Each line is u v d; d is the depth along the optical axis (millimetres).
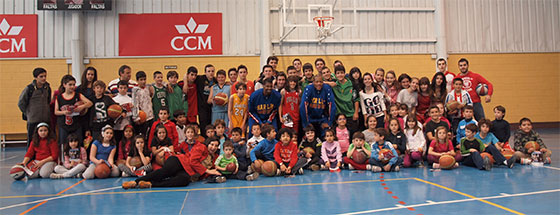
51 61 11156
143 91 6148
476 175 5090
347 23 11906
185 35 11477
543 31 12664
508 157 5875
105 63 11258
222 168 5172
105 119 5738
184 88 6582
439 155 5719
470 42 12336
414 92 6633
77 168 5504
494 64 12422
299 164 5469
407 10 12094
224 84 6641
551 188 4172
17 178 5414
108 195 4266
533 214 3164
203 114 6715
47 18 11164
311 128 5914
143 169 5406
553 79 12656
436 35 12133
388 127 6266
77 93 5844
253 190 4391
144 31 11359
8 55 11086
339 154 5836
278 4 11688
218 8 11602
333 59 11859
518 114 12500
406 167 5949
